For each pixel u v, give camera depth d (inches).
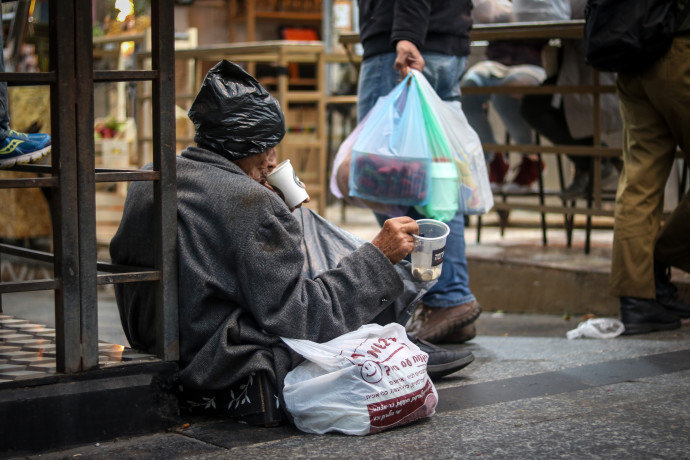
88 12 84.3
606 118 209.9
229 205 91.2
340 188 141.6
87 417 85.7
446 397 107.0
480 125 233.0
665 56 135.2
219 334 91.3
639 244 145.4
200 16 448.5
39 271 276.1
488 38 195.0
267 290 90.6
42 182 83.0
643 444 84.5
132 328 100.5
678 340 141.8
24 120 235.9
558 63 206.8
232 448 85.0
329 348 91.8
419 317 146.6
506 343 150.1
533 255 205.8
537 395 106.7
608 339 147.9
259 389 92.7
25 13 148.6
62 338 85.0
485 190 143.9
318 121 266.7
